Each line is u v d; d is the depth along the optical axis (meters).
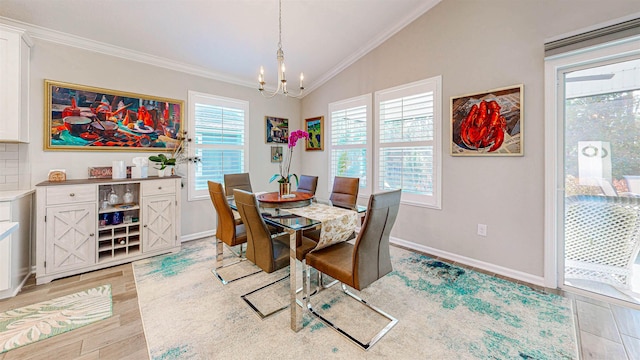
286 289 2.36
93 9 2.47
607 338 1.69
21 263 2.38
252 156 4.35
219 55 3.45
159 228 3.07
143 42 3.01
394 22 3.31
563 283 2.33
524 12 2.40
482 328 1.80
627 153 2.04
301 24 3.09
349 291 2.31
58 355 1.57
